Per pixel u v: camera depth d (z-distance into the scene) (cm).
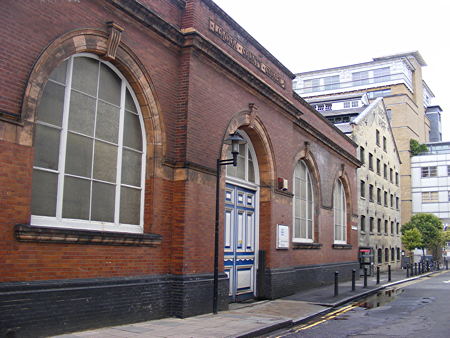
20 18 721
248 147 1438
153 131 1003
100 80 905
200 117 1112
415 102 6506
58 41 779
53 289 737
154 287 955
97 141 886
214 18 1192
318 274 1850
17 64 711
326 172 2058
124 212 942
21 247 699
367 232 2828
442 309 1240
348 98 4181
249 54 1370
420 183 5884
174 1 1085
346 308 1304
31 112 725
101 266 841
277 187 1505
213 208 1133
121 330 814
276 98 1494
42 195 764
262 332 902
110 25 879
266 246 1440
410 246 3881
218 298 1119
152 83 1003
